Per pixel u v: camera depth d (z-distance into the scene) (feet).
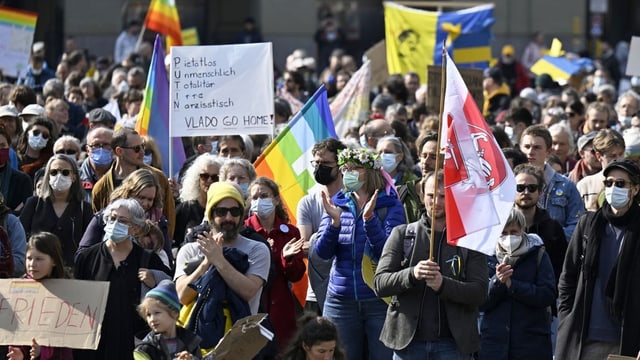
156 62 101.24
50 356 69.46
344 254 77.15
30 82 159.84
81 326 68.69
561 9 286.87
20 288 69.41
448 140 68.39
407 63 160.86
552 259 83.71
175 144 102.73
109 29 265.75
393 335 70.49
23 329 68.80
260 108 93.66
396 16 161.07
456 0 259.39
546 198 89.20
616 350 74.13
